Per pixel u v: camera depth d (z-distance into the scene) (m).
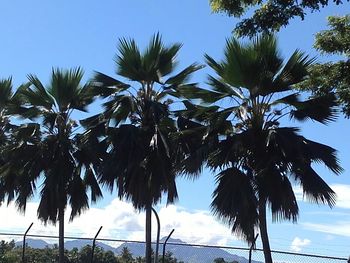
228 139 16.39
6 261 20.91
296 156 15.52
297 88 10.00
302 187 15.64
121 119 19.98
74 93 21.72
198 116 18.19
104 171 18.94
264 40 16.33
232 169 16.00
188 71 20.14
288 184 15.59
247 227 15.38
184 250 18.06
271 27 8.51
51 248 23.39
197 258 17.72
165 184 18.59
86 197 21.66
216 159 16.20
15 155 21.59
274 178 15.41
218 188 15.88
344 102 9.25
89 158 21.41
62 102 21.73
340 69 9.02
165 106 19.30
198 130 17.36
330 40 9.18
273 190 15.34
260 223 15.69
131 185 18.83
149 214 18.88
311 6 8.02
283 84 16.19
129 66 19.69
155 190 18.75
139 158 18.83
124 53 19.70
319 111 15.95
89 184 21.72
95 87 20.19
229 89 17.25
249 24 8.61
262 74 16.11
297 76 16.03
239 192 15.45
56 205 21.02
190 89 18.64
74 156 21.72
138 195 18.78
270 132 15.86
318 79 9.54
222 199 15.62
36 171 21.41
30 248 23.20
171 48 19.92
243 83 16.42
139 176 18.77
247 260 16.11
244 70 16.14
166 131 19.42
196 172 16.47
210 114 16.95
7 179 22.27
